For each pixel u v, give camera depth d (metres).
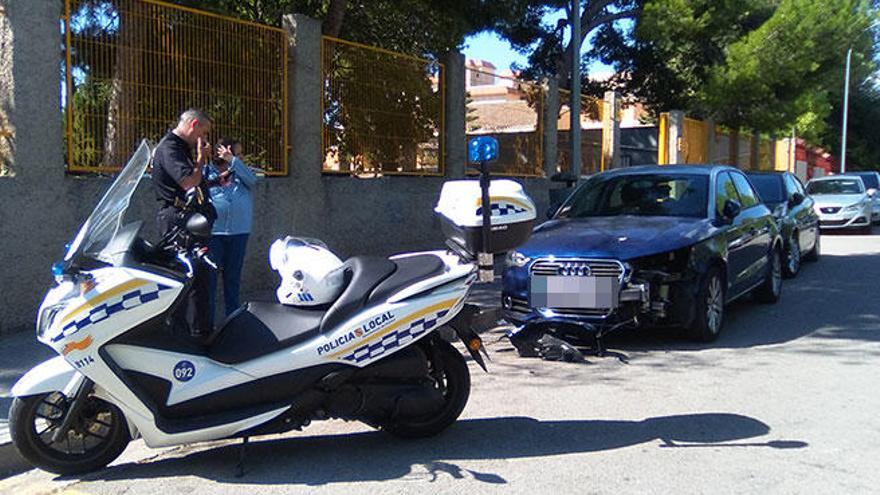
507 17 15.00
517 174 15.89
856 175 22.98
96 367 4.29
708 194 8.50
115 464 4.85
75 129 7.80
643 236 7.43
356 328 4.65
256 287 9.84
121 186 4.59
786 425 5.35
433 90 13.13
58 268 4.26
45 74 7.42
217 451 5.05
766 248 9.61
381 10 14.61
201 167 5.56
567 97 18.02
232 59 9.49
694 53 23.09
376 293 4.74
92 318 4.25
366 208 11.64
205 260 4.91
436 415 5.12
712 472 4.54
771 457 4.77
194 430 4.45
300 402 4.59
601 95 25.44
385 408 4.83
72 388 4.44
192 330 5.23
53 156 7.52
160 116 8.61
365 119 11.77
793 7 21.48
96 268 4.39
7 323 7.27
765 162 32.88
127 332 4.35
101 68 8.00
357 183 11.46
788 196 12.65
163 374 4.46
